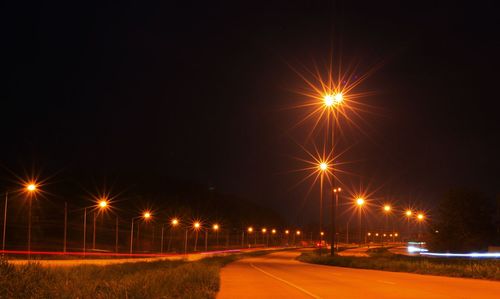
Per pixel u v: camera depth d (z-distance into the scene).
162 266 38.53
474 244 68.69
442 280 26.06
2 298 13.48
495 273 27.14
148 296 15.49
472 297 17.67
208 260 53.97
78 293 14.18
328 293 19.55
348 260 48.00
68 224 106.12
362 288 21.53
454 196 70.00
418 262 39.69
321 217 75.50
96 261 52.00
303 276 30.36
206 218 170.75
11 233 85.25
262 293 19.73
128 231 117.75
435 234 72.31
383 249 110.75
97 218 122.00
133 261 51.12
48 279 17.00
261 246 171.38
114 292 15.09
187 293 17.89
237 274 32.72
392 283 24.16
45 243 84.31
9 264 17.27
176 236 135.38
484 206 69.50
